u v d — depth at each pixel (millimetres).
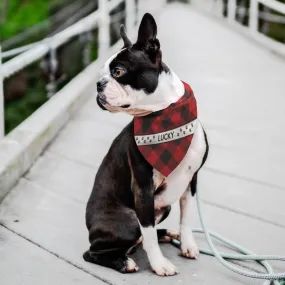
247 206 3777
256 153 4762
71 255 3055
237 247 3133
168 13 14406
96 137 5145
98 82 2527
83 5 11930
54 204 3734
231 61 8414
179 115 2621
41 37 11234
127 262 2857
